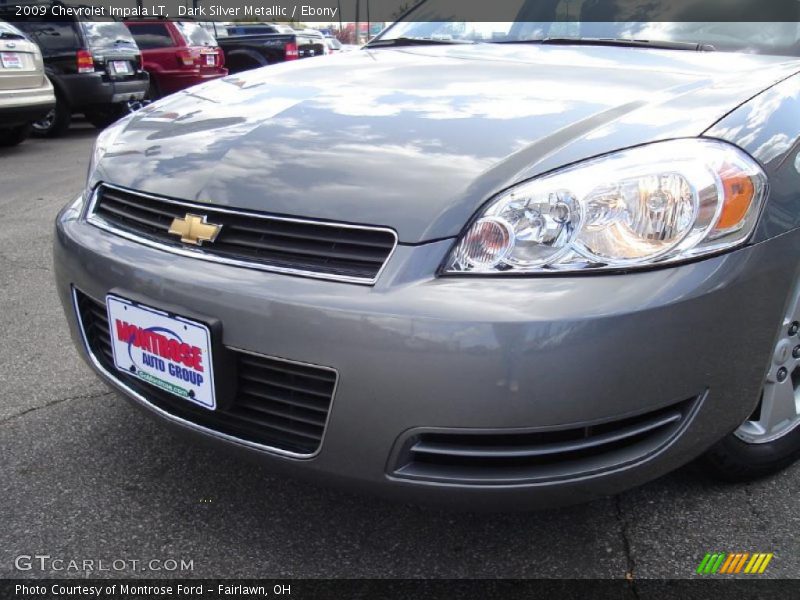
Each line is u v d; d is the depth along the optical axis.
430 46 2.79
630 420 1.58
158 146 2.05
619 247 1.51
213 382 1.67
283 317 1.55
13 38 7.63
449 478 1.55
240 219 1.71
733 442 2.03
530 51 2.53
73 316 2.05
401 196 1.61
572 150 1.63
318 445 1.62
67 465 2.22
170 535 1.94
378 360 1.49
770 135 1.69
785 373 2.08
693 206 1.53
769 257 1.63
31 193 6.02
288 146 1.84
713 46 2.52
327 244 1.62
